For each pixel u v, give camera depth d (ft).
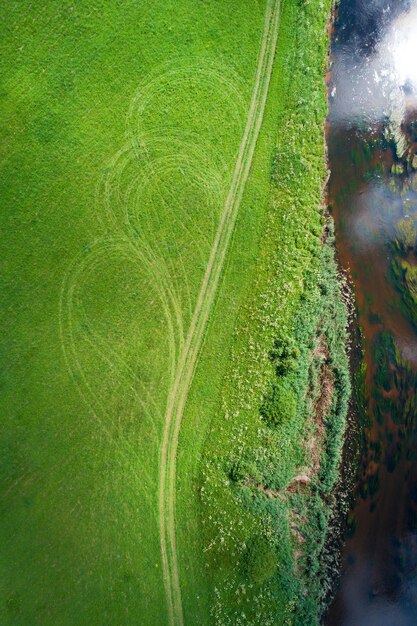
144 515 61.31
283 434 64.03
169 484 62.13
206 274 63.52
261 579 62.03
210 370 63.46
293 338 64.69
